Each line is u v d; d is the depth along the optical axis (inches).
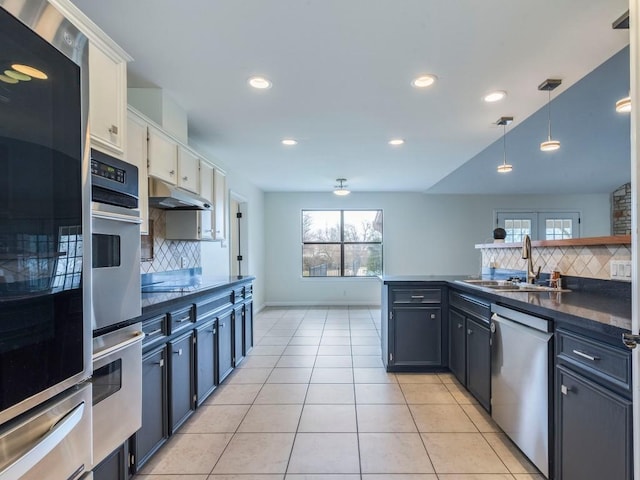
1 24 28.0
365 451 77.9
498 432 85.7
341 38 73.7
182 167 106.5
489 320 90.5
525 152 187.2
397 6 63.9
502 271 135.0
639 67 40.6
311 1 62.3
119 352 55.8
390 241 282.0
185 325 87.4
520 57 81.5
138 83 93.6
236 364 130.9
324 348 159.9
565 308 62.4
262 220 273.9
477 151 161.8
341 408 99.2
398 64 84.4
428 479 68.3
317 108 111.1
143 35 72.2
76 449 37.5
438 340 126.3
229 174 196.7
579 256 90.4
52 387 33.9
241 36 72.8
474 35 72.8
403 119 121.0
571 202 284.5
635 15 41.0
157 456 76.4
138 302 61.7
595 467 52.7
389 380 120.0
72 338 36.7
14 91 29.3
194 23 68.3
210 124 124.6
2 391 28.2
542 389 65.5
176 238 119.6
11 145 29.0
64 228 35.4
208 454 77.2
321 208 281.0
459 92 99.7
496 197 285.1
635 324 41.4
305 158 174.6
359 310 257.6
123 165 58.7
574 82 94.0
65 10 50.9
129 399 58.8
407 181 236.5
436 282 126.1
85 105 38.6
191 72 87.7
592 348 53.7
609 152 186.4
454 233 283.4
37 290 31.9
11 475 27.2
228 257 191.3
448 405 100.5
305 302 280.1
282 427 88.7
